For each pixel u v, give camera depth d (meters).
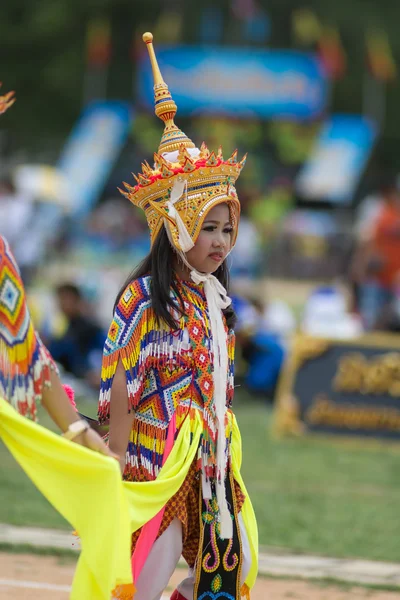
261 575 13.97
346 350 26.47
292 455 24.22
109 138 85.62
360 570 14.41
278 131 91.31
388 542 16.08
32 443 8.79
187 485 9.87
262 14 109.06
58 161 104.31
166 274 9.93
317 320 34.59
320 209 81.81
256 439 26.45
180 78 92.00
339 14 107.56
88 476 8.86
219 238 10.09
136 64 104.12
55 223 63.47
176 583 13.51
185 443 9.73
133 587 9.27
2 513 17.03
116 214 76.19
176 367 9.92
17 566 13.88
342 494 19.84
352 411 26.25
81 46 100.19
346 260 66.00
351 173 83.06
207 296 10.16
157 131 88.19
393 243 37.66
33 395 8.81
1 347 8.73
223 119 92.12
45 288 50.03
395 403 26.06
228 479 10.14
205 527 9.90
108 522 8.77
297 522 17.20
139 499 9.26
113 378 9.76
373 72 105.00
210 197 9.92
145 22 105.88
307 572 14.19
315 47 110.06
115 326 9.85
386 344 26.36
